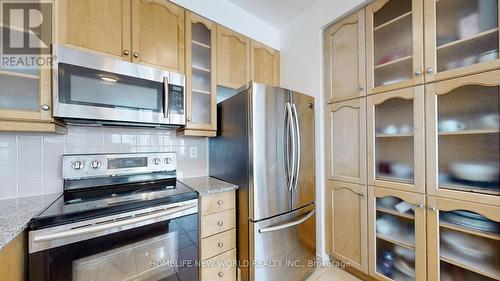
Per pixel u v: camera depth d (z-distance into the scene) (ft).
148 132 5.62
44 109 3.46
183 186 5.04
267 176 4.93
